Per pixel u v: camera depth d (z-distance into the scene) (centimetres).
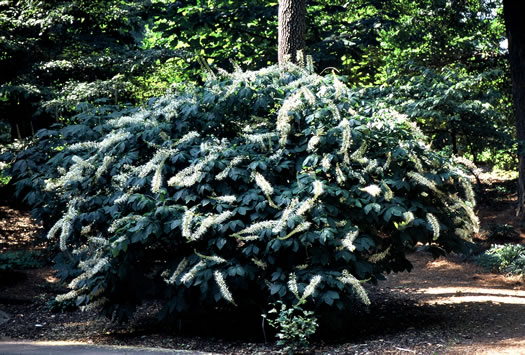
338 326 616
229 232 622
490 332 617
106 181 687
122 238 606
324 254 605
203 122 702
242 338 657
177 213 618
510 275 1001
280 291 591
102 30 1527
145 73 1380
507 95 1722
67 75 1332
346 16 1727
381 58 1680
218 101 693
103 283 635
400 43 1791
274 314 674
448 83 1352
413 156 643
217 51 1573
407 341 589
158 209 606
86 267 634
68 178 666
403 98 1335
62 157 722
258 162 627
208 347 620
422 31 1756
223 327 703
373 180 656
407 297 854
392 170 659
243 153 647
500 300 805
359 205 608
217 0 1558
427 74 1374
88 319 767
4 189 1600
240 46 1565
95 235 695
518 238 1266
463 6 1744
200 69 1494
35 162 773
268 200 619
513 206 1512
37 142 806
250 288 666
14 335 685
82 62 1295
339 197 626
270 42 1548
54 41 1419
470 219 692
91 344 623
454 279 1002
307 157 630
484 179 1862
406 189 651
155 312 799
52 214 746
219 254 620
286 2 992
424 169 675
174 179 617
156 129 680
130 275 654
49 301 827
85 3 1425
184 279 589
